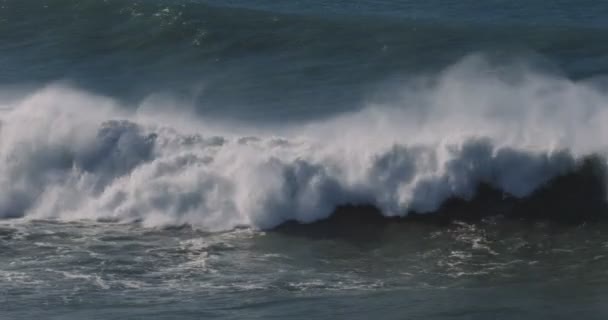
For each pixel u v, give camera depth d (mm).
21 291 86875
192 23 158250
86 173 108875
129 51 155375
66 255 94750
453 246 96562
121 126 110688
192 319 80375
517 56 141500
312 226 101438
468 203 102938
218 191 104000
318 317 80188
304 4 172500
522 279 88250
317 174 103812
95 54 155625
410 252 95750
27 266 92188
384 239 98750
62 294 86188
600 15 165125
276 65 146500
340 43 150625
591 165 103750
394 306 82250
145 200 104938
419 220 101812
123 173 108375
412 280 88875
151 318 80688
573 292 84625
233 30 156125
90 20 163625
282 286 87812
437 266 92125
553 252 94062
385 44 149000
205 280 89375
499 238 97750
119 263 92875
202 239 98938
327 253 95938
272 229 101250
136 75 146375
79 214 105750
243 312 81750
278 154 105812
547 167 103688
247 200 102750
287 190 103125
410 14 165875
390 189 103438
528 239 97062
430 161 104312
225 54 151750
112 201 105812
